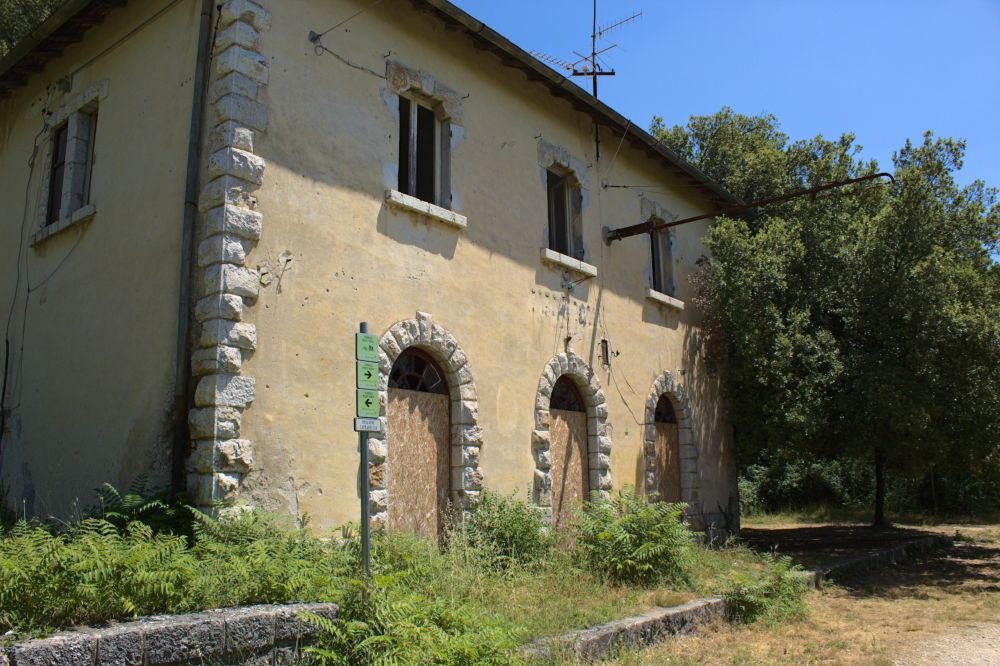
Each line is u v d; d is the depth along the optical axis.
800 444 15.23
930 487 26.22
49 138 10.84
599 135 14.00
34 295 10.42
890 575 12.69
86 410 8.91
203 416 7.34
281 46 8.54
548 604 7.56
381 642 4.74
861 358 14.42
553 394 12.15
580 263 12.62
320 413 8.23
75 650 3.64
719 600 8.59
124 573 4.32
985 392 13.12
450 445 10.00
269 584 5.03
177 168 8.38
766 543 15.81
